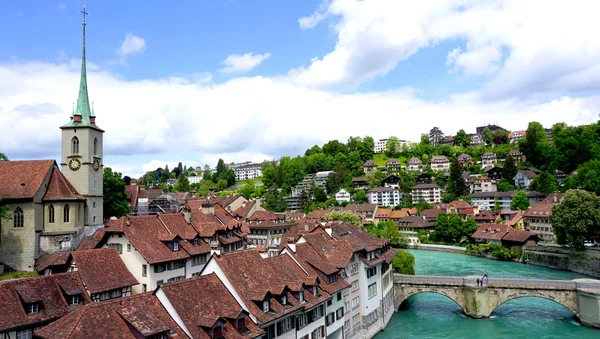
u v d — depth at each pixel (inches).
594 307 2760.8
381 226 6505.9
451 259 5128.0
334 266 2281.0
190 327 1350.9
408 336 2667.3
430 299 3622.0
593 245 4493.1
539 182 7421.3
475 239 5836.6
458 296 3107.8
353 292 2471.7
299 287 1836.9
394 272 3703.3
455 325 2874.0
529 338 2596.0
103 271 1861.5
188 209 2696.9
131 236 2159.2
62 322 1208.8
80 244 2716.5
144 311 1309.1
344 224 3230.8
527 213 6013.8
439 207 7465.6
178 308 1381.6
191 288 1501.0
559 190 7258.9
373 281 2741.1
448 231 6097.4
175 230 2474.2
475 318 3011.8
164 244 2293.3
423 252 5831.7
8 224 2637.8
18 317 1446.9
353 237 2807.6
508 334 2672.2
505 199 7637.8
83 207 2967.5
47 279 1635.1
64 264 2030.0
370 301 2655.0
